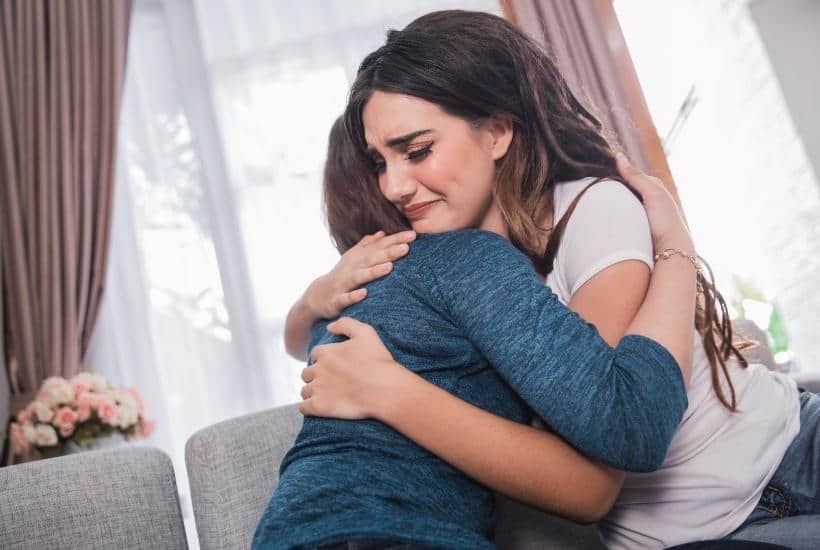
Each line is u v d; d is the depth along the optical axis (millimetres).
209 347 3557
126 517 959
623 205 910
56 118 3527
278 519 647
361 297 860
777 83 3457
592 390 702
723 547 811
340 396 777
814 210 3377
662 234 946
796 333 3746
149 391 3473
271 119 3693
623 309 829
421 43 952
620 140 3371
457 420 733
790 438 958
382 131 947
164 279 3604
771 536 877
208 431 1022
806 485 922
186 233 3635
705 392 950
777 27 3479
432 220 980
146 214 3641
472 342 780
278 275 3609
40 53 3547
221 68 3725
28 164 3498
